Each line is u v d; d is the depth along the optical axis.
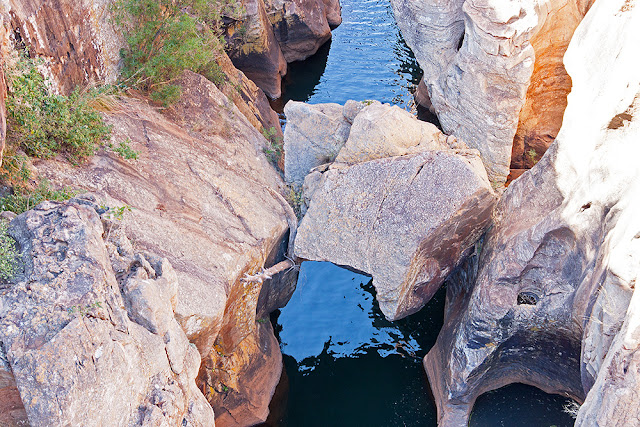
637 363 9.04
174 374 9.64
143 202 13.07
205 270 12.77
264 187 16.70
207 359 13.61
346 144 16.38
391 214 14.63
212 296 12.28
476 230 15.24
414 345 17.03
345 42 31.66
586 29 13.82
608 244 11.02
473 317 13.80
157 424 8.60
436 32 21.16
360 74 28.64
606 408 9.32
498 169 20.59
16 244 8.63
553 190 13.82
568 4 18.16
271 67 26.67
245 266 13.87
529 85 18.88
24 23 11.57
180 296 11.65
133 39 15.56
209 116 16.91
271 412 15.27
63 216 8.73
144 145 14.30
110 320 8.35
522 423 14.45
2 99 9.46
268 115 23.44
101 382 7.81
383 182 14.92
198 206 14.13
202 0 17.62
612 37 12.46
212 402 13.83
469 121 20.73
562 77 19.28
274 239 15.41
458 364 14.27
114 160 13.20
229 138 17.19
